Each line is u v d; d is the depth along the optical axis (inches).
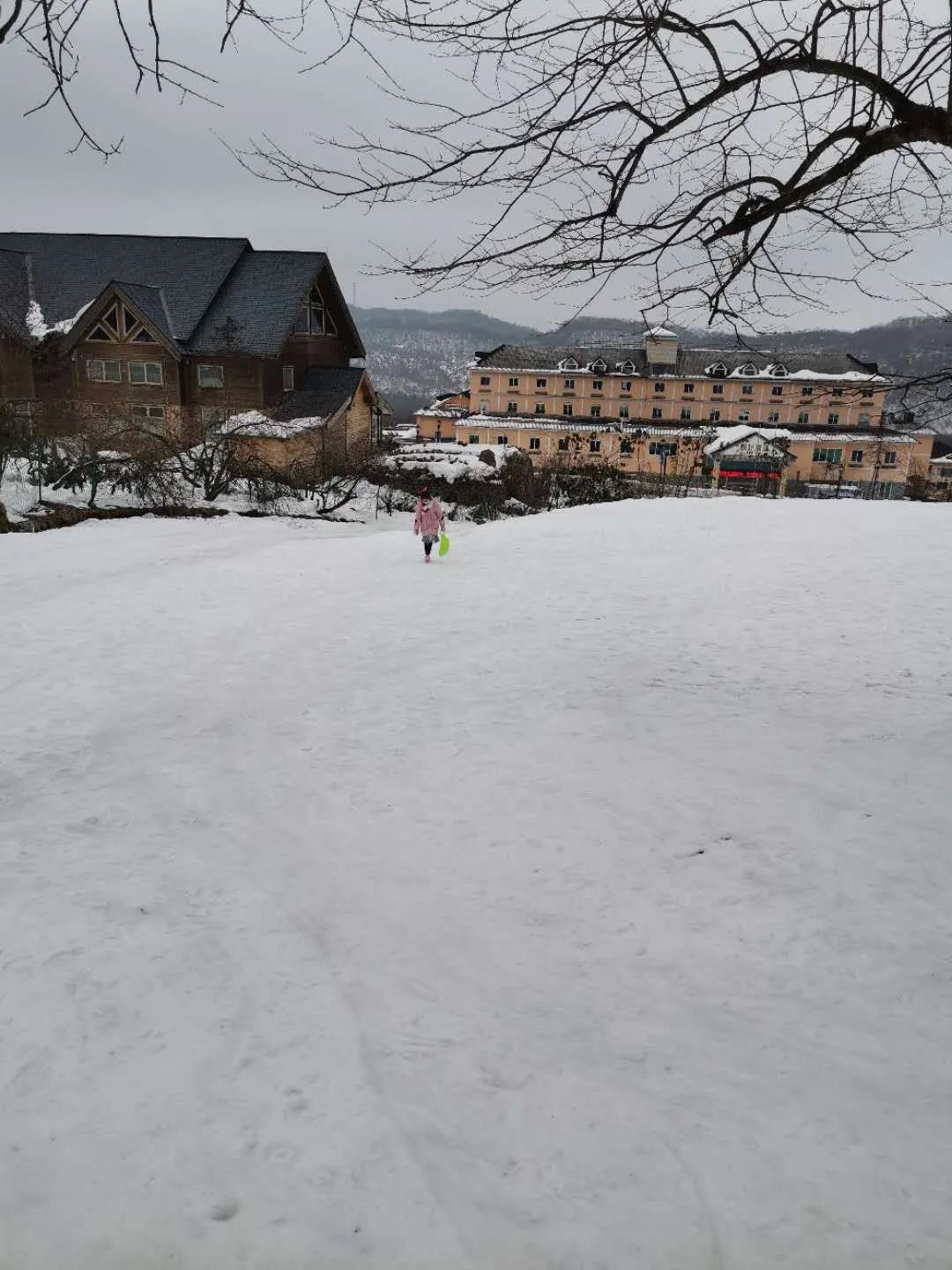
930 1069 150.1
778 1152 132.3
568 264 193.5
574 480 1611.7
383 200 175.8
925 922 196.4
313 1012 170.1
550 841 243.0
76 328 1627.7
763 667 404.2
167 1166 131.7
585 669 410.0
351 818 262.1
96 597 567.5
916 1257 114.1
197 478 1251.2
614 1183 127.9
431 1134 138.2
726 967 183.0
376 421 2070.6
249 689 392.5
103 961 186.4
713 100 177.6
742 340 245.4
